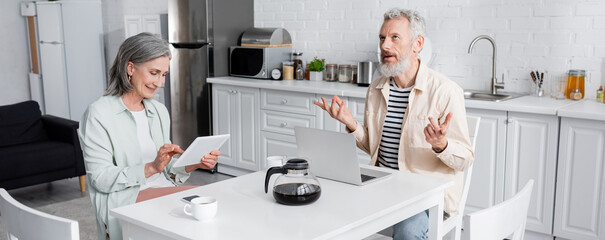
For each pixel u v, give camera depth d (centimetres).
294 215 169
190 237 151
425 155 243
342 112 251
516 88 388
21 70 692
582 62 358
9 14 675
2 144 426
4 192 162
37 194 445
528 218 334
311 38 491
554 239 330
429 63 422
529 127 325
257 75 483
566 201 318
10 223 156
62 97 645
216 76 501
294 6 498
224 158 495
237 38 515
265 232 154
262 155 464
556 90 359
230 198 187
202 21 490
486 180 346
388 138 255
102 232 222
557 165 320
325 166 211
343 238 165
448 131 237
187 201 181
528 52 379
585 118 301
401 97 254
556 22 365
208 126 507
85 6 641
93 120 217
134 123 227
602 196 305
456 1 404
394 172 221
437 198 206
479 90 401
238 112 475
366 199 186
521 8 377
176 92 520
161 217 167
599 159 303
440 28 414
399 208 185
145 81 221
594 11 350
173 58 514
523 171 331
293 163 182
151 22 605
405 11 245
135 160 227
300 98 429
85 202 424
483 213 140
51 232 140
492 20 390
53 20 632
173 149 201
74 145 437
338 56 475
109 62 665
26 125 443
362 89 404
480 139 345
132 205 179
